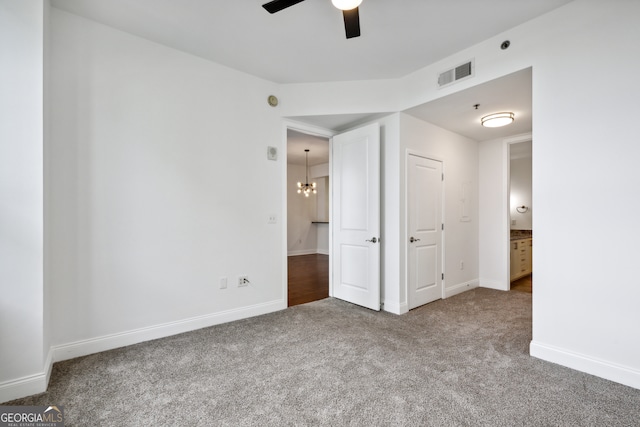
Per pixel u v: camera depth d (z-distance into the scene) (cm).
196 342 251
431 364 213
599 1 197
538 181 223
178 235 271
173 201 268
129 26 238
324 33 249
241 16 227
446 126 388
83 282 227
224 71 301
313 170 847
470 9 218
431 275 376
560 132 213
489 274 453
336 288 394
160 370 205
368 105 336
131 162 247
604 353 195
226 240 301
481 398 173
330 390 181
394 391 180
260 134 327
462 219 429
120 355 227
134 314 249
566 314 211
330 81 340
